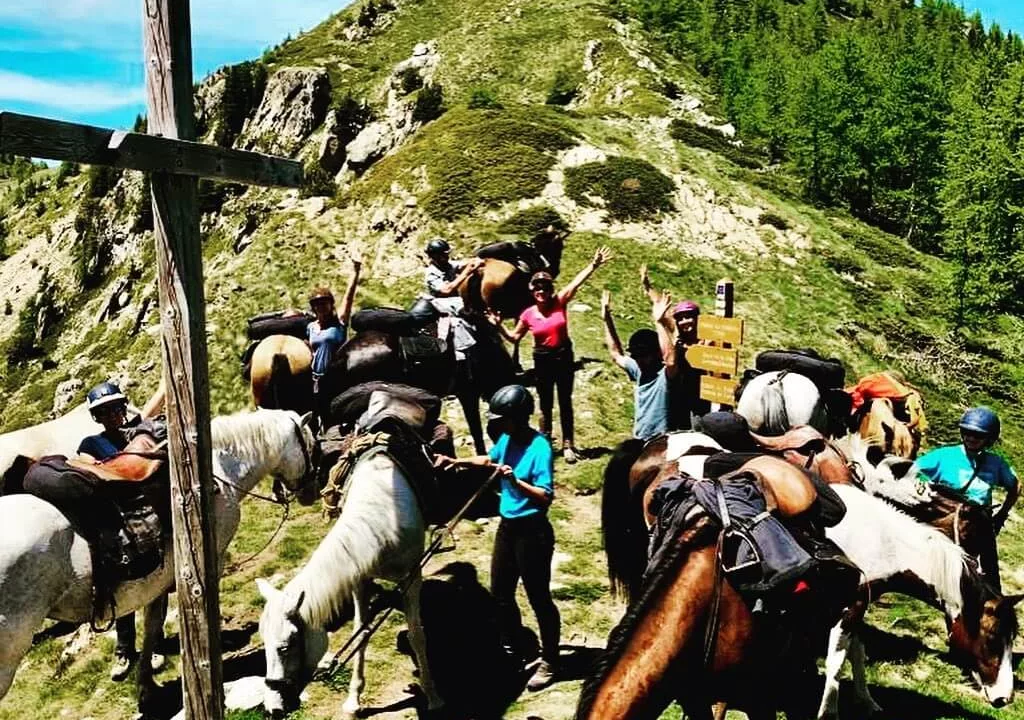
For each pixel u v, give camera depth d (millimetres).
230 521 7426
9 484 7500
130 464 6535
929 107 45344
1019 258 30016
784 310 24266
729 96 57094
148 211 79438
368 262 26938
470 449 13164
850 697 7145
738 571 4812
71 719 7527
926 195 42750
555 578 9352
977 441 7418
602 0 87500
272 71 87750
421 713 6895
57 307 79375
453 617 8422
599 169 30703
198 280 5188
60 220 106938
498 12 86750
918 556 6324
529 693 7109
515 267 12086
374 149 55938
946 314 27375
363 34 95500
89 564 6207
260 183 5598
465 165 30859
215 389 21359
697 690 4969
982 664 6289
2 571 5773
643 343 8484
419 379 10555
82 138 4414
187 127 5082
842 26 107500
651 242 26922
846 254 29453
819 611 5086
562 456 13031
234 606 9188
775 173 39094
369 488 6516
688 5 87438
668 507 5367
